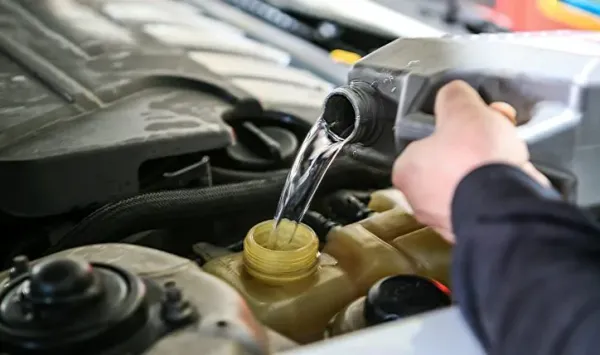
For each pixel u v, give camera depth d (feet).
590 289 1.64
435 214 2.20
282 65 5.69
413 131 2.57
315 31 6.66
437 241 3.20
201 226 3.72
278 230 3.05
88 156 3.42
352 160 3.79
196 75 4.52
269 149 4.27
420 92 2.62
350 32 6.44
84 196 3.47
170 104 4.15
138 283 2.13
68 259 2.07
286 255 2.88
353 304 2.81
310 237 3.00
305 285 2.91
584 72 2.57
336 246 3.23
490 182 1.91
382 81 2.76
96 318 1.98
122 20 5.49
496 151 2.13
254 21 6.89
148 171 3.76
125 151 3.51
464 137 2.16
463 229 1.87
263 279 2.89
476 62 2.72
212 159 4.21
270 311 2.79
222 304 2.23
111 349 1.98
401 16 6.34
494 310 1.74
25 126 3.63
